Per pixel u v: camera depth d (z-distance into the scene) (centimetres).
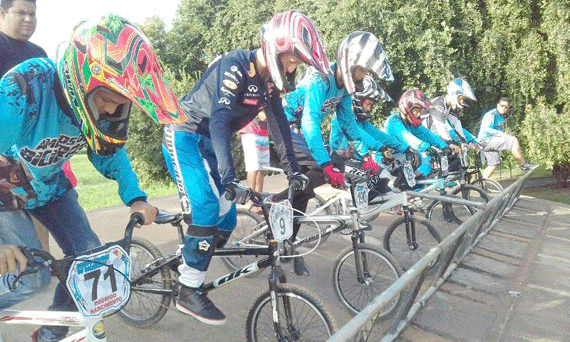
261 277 398
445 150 616
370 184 432
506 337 327
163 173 1583
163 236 489
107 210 614
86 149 223
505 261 495
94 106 182
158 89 176
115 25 177
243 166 1520
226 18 1828
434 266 408
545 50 1182
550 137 1102
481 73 1240
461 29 1286
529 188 1301
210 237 274
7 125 182
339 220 343
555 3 1112
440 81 1238
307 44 254
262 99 283
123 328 306
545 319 361
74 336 188
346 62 352
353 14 1244
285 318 258
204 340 296
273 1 1706
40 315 198
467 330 331
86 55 174
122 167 235
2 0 309
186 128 283
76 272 180
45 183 222
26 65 191
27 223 218
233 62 268
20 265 169
